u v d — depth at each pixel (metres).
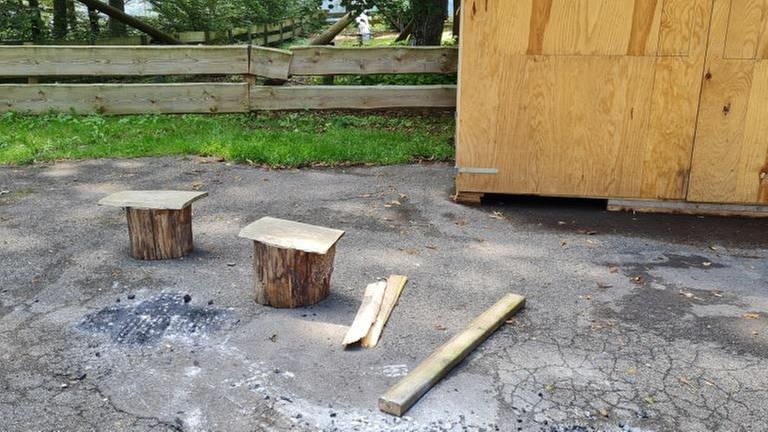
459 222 5.10
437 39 10.38
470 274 4.10
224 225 4.93
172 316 3.42
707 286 3.96
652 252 4.52
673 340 3.30
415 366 2.99
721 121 5.09
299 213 5.24
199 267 4.09
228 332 3.27
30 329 3.29
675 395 2.82
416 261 4.30
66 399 2.72
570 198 5.77
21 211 5.18
